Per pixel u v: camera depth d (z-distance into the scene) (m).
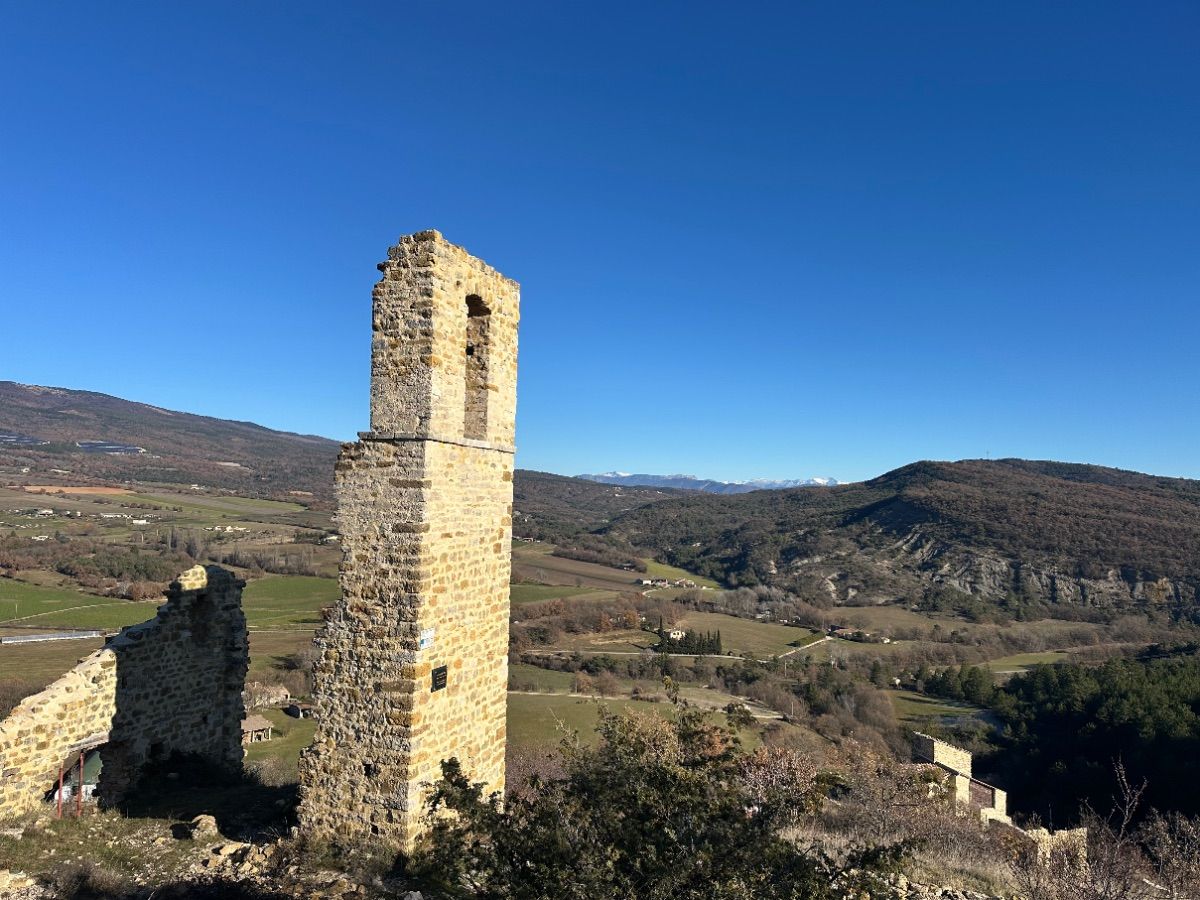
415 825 8.27
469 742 9.35
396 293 8.51
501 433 10.18
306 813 8.66
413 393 8.35
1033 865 9.82
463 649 9.19
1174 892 8.72
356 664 8.45
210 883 8.03
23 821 9.79
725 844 5.20
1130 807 10.12
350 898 7.45
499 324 10.10
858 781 15.38
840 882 5.65
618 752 6.21
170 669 12.16
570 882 5.01
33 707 10.32
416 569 8.24
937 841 12.57
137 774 11.48
